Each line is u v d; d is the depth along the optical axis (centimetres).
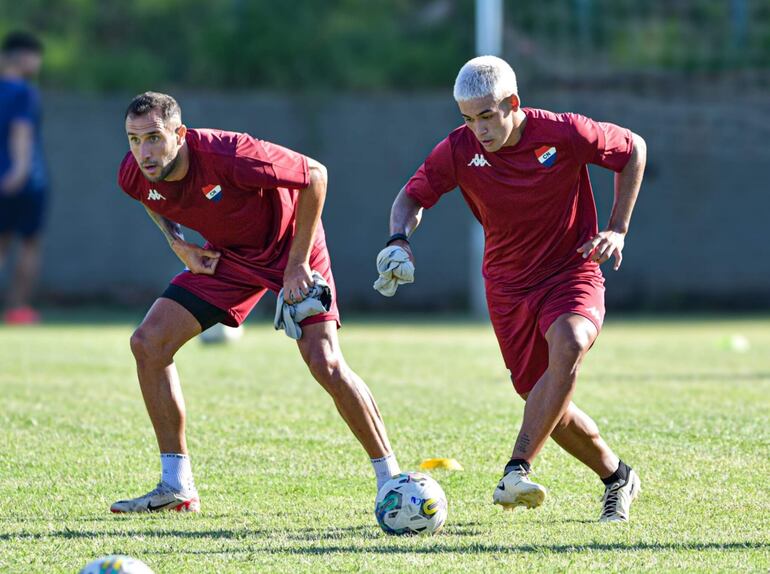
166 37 7925
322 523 1747
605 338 5056
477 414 2780
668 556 1504
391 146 7038
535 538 1620
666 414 2744
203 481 2070
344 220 7056
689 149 7050
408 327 5769
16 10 7800
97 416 2739
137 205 6931
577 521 1756
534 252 1822
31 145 5625
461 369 3734
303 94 7019
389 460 1842
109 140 6894
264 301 6756
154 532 1677
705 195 7056
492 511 1834
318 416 2753
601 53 7325
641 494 1934
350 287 7081
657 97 7044
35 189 5678
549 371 1686
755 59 7200
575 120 1781
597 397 3044
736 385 3309
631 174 1820
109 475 2108
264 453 2309
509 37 7269
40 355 4109
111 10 7938
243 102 7006
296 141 7031
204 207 1833
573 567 1448
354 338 4969
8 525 1727
